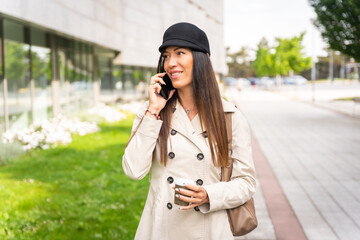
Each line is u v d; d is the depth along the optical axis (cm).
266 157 927
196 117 200
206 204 189
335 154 952
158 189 198
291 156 937
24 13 999
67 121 1261
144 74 3847
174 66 194
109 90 2744
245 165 197
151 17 2767
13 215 508
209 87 195
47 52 1480
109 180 681
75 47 1875
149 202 204
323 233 454
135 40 2494
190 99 204
